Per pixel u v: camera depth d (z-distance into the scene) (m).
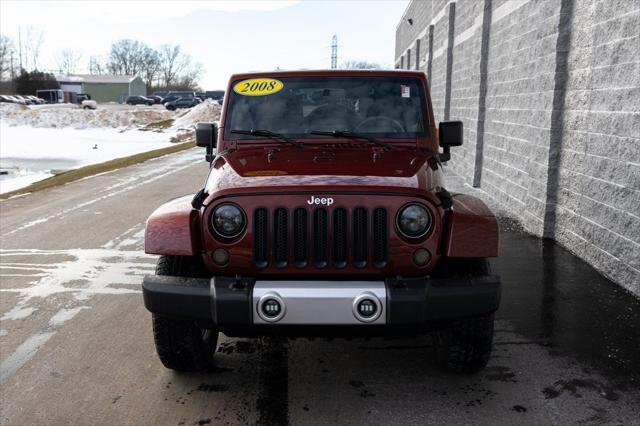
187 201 3.74
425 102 4.56
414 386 3.85
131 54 142.00
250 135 4.49
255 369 4.14
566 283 5.79
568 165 7.02
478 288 3.33
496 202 10.07
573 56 6.89
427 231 3.39
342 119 4.51
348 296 3.22
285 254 3.39
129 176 14.84
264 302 3.24
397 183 3.45
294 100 4.59
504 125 9.64
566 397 3.67
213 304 3.31
